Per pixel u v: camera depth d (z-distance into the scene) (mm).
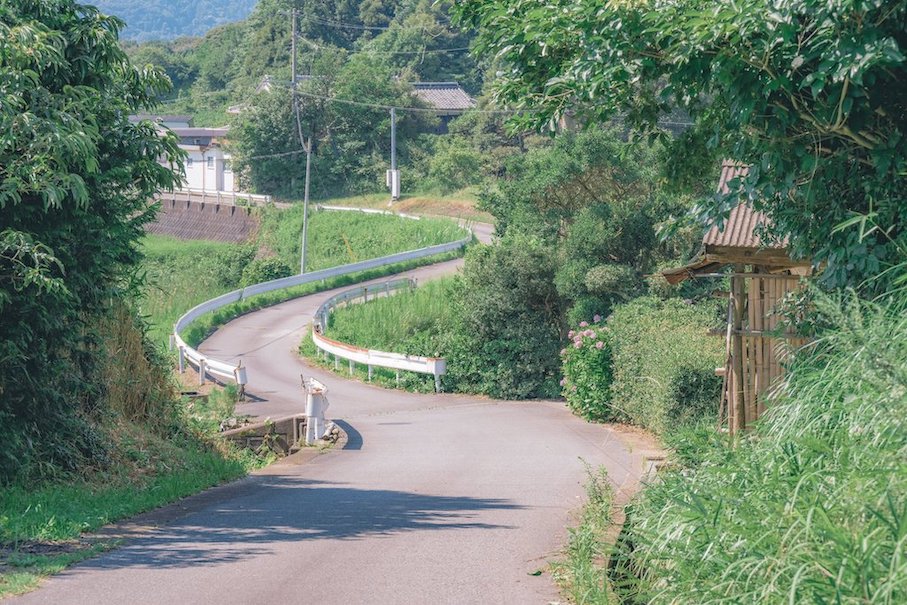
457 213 79375
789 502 5914
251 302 52969
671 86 10484
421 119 98625
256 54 130875
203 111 129375
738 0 8742
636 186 34844
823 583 4988
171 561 9188
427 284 49938
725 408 17312
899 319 7039
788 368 10953
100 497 12711
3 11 12688
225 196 90375
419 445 21312
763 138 10039
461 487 14797
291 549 9773
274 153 95500
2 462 12648
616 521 10164
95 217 13680
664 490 8680
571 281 32969
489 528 11000
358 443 21938
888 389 6156
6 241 11859
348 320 44656
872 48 8258
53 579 8406
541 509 12508
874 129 9625
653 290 31203
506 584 8297
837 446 6547
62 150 11852
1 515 10844
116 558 9328
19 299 12617
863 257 9414
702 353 20047
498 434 23141
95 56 13547
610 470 16375
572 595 7836
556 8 10906
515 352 34375
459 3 12844
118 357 17312
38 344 13328
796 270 14773
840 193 10016
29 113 11719
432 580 8438
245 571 8742
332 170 94750
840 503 5777
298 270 72875
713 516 6430
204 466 16516
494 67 104375
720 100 11688
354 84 96938
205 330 46406
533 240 36031
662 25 9586
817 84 8594
